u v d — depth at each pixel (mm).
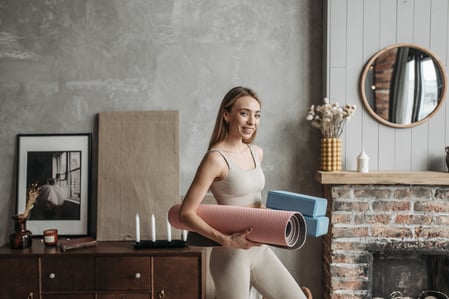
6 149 2945
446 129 2750
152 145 2852
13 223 2945
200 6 2879
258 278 1759
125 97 2910
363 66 2732
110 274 2418
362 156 2600
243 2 2869
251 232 1505
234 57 2881
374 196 2631
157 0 2885
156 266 2416
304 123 2881
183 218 1581
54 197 2902
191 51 2887
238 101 1669
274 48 2873
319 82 2871
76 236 2879
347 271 2652
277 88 2881
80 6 2898
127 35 2898
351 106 2602
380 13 2721
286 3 2865
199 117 2900
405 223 2623
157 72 2896
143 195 2814
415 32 2725
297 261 2934
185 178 2918
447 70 2723
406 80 2719
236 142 1745
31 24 2910
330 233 2674
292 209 1730
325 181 2566
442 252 2609
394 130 2758
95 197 2932
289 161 2893
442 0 2709
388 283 2877
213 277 1702
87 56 2910
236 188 1668
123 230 2797
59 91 2926
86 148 2912
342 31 2729
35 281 2424
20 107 2930
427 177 2525
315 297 2930
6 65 2922
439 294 2787
